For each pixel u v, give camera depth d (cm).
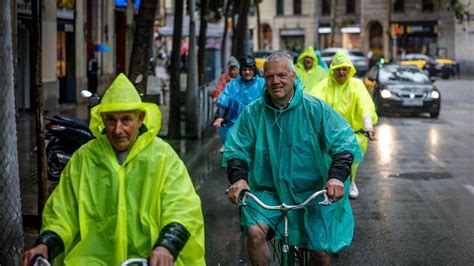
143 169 422
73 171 430
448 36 6406
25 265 399
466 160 1538
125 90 423
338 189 513
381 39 6831
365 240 883
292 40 7194
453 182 1280
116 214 417
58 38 2545
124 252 415
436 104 2516
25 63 2161
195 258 424
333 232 555
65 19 2516
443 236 905
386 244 866
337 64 963
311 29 7088
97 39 2983
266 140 562
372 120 962
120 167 424
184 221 409
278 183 560
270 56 559
